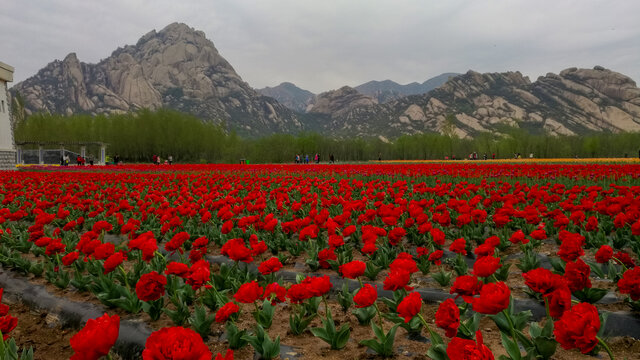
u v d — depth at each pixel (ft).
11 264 24.48
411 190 52.21
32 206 40.01
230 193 47.21
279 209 34.14
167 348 7.58
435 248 23.85
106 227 24.54
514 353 10.50
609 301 15.62
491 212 33.17
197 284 13.87
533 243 23.32
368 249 17.48
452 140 303.68
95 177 64.80
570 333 8.35
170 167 122.62
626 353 12.21
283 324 15.70
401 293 15.35
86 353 8.11
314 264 21.49
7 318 11.89
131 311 16.90
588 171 57.41
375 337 14.10
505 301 8.86
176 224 25.82
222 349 13.67
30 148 262.88
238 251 15.89
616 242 22.08
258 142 280.51
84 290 20.20
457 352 8.04
